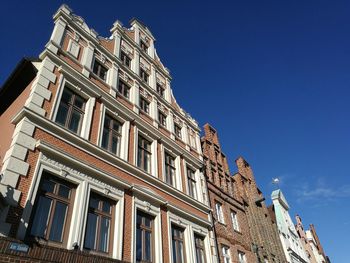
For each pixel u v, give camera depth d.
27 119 9.18
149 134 15.16
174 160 16.62
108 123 13.05
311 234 45.84
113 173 11.34
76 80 11.97
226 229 17.80
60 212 8.77
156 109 17.33
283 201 35.88
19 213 7.49
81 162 9.90
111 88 14.17
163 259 11.52
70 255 7.91
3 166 8.09
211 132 24.48
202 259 14.20
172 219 13.24
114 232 10.12
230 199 20.80
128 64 17.64
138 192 11.84
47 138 9.49
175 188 14.30
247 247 19.05
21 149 8.46
